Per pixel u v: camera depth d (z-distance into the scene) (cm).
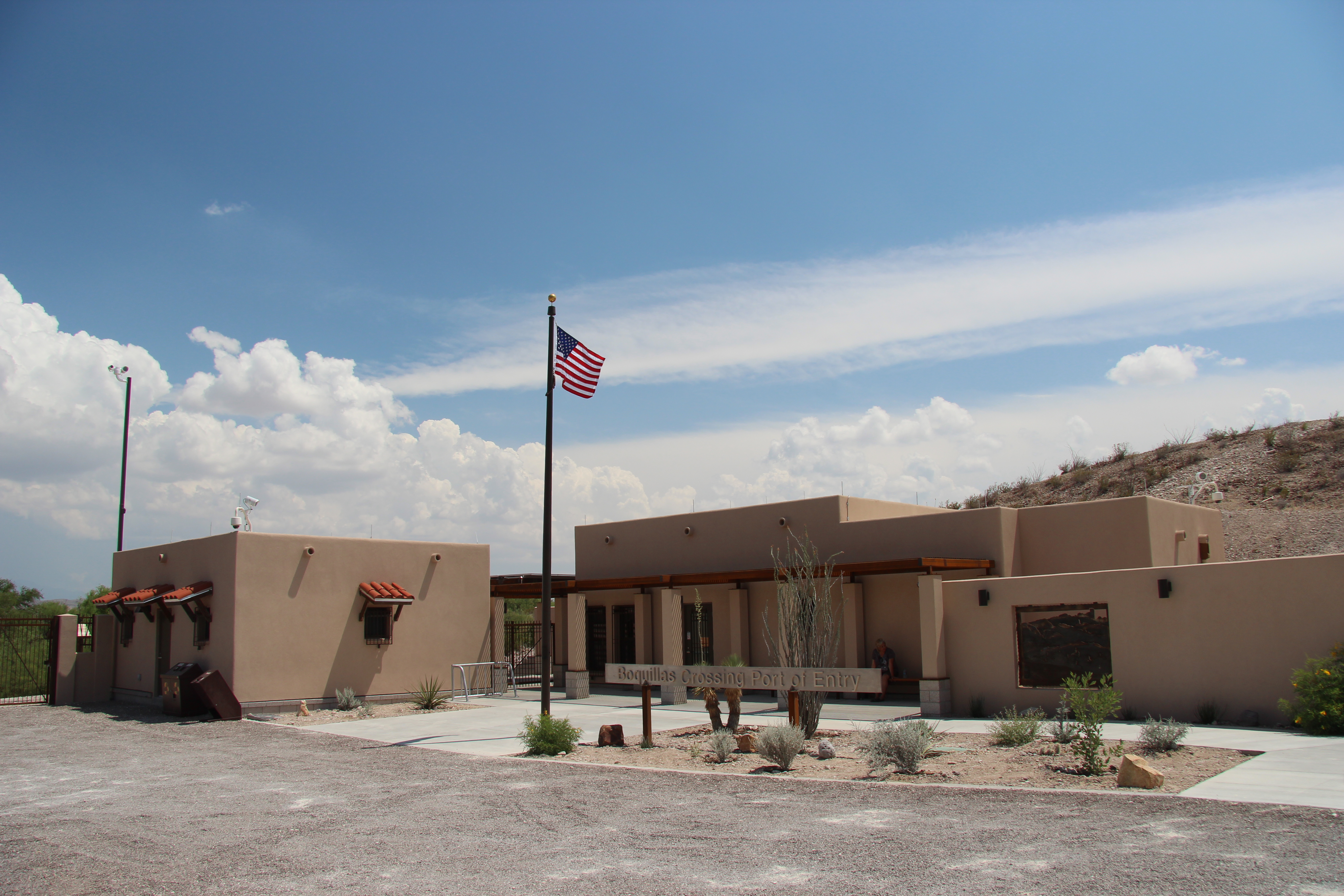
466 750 1393
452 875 682
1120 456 5131
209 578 2041
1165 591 1406
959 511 2027
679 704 1997
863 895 589
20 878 711
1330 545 3103
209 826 888
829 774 1062
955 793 901
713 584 2286
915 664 1995
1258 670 1318
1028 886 586
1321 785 834
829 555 2197
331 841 805
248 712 1922
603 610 2686
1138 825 727
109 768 1292
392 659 2194
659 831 802
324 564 2094
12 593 4769
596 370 1794
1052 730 1295
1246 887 558
